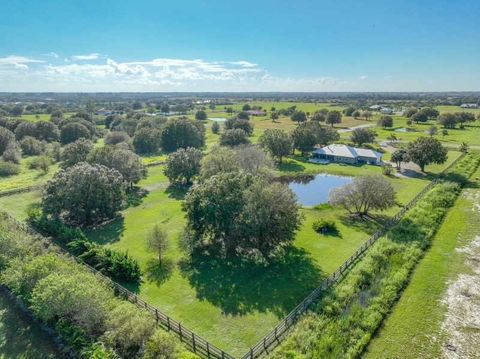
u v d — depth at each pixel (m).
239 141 89.94
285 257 36.59
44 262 27.70
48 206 44.78
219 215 36.28
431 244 38.12
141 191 61.44
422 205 48.50
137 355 21.27
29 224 45.41
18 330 25.58
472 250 36.78
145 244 40.25
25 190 61.75
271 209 34.75
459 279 31.39
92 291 23.75
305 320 25.31
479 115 158.00
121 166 60.31
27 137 97.94
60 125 123.31
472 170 70.62
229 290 30.86
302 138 91.00
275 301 29.09
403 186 62.12
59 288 23.36
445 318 26.31
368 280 30.67
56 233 41.19
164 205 54.09
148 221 47.66
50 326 25.30
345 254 37.22
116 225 46.31
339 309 26.48
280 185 37.56
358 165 81.31
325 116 156.75
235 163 56.91
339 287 29.53
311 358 21.84
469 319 26.22
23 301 27.80
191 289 31.09
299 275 33.06
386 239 38.09
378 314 25.98
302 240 40.66
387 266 32.81
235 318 27.06
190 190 39.75
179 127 102.19
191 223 38.00
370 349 23.22
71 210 44.59
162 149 104.19
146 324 22.39
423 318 26.27
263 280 32.31
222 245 38.31
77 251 36.66
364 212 48.16
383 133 125.50
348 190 47.12
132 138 106.44
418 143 71.81
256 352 23.03
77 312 23.23
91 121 143.00
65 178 45.12
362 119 175.25
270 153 80.94
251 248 36.19
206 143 113.81
